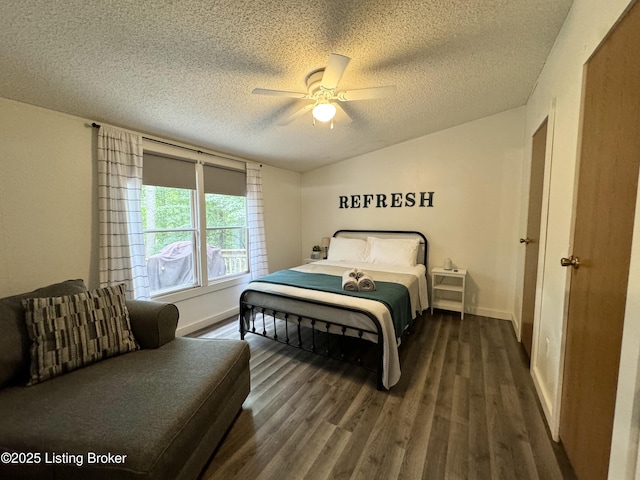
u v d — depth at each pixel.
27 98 1.90
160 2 1.29
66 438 1.06
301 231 4.97
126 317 1.79
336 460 1.46
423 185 3.83
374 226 4.26
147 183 2.71
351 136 3.47
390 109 2.85
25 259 1.98
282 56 1.80
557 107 1.84
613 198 1.10
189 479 1.21
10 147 1.89
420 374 2.25
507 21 1.68
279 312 2.57
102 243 2.32
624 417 0.94
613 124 1.11
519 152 3.24
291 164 4.34
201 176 3.22
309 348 2.69
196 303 3.20
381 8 1.49
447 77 2.32
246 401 1.93
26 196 1.97
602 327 1.15
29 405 1.23
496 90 2.65
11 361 1.38
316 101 2.12
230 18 1.44
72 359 1.50
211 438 1.40
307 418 1.77
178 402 1.27
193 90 2.08
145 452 1.02
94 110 2.16
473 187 3.53
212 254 3.45
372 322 2.07
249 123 2.76
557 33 1.81
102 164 2.30
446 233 3.73
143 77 1.85
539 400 1.91
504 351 2.62
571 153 1.53
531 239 2.54
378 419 1.75
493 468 1.40
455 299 3.72
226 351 1.74
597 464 1.15
